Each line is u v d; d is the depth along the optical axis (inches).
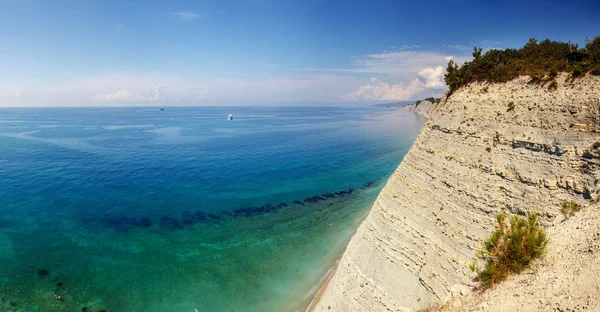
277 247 1295.5
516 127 709.9
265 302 987.3
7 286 1030.4
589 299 356.2
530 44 866.1
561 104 663.1
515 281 453.1
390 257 807.7
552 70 711.7
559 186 611.2
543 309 377.7
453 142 820.6
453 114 871.7
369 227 930.7
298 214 1616.6
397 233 824.9
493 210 673.0
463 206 720.3
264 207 1720.0
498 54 907.4
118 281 1074.7
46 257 1205.1
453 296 556.1
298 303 981.2
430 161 858.1
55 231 1416.1
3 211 1615.4
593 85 639.1
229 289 1045.2
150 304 973.2
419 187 844.0
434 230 750.5
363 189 2009.1
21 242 1310.3
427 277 710.5
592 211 513.3
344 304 840.9
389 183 986.7
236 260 1206.9
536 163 652.1
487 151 734.5
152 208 1700.3
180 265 1174.3
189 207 1717.5
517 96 747.4
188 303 979.3
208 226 1489.9
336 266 1140.5
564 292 383.9
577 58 702.5
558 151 631.2
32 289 1019.9
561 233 506.0
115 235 1395.2
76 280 1073.5
